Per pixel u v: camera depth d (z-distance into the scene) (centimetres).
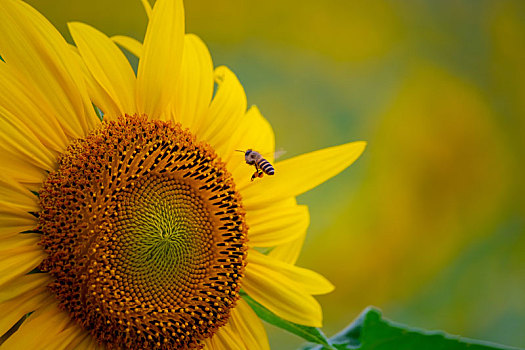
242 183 61
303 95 112
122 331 57
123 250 58
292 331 61
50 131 57
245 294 60
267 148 63
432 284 110
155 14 59
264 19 112
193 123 61
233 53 111
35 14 57
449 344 62
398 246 109
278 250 62
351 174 110
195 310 59
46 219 56
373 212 109
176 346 58
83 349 57
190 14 109
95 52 59
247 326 60
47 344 56
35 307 56
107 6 100
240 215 60
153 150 59
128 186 58
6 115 56
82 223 57
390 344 62
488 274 113
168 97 59
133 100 59
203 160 60
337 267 105
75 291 56
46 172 57
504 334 108
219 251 59
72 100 58
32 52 57
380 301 107
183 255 59
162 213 58
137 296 58
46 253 56
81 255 57
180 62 59
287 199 62
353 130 113
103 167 57
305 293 60
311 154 62
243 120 63
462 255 113
